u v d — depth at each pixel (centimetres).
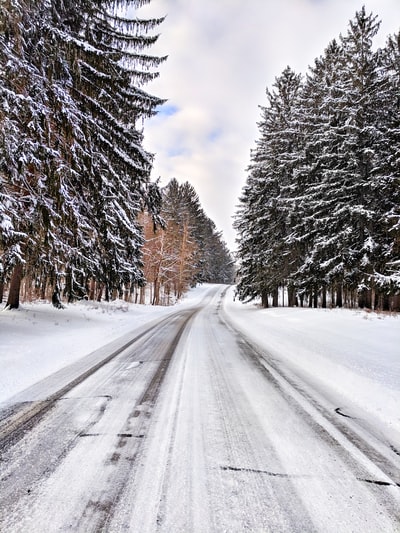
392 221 1383
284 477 235
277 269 2159
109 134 977
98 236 1073
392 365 581
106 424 322
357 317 1213
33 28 705
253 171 2555
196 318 1689
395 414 366
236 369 563
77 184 933
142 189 1140
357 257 1567
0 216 693
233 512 195
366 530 182
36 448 271
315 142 1781
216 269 8025
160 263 3662
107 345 806
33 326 965
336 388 469
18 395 411
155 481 225
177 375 514
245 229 2652
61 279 1119
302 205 1920
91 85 902
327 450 280
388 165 1433
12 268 860
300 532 179
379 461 263
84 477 228
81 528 178
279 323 1355
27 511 191
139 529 178
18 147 715
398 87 1592
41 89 738
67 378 494
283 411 370
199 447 278
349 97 1659
